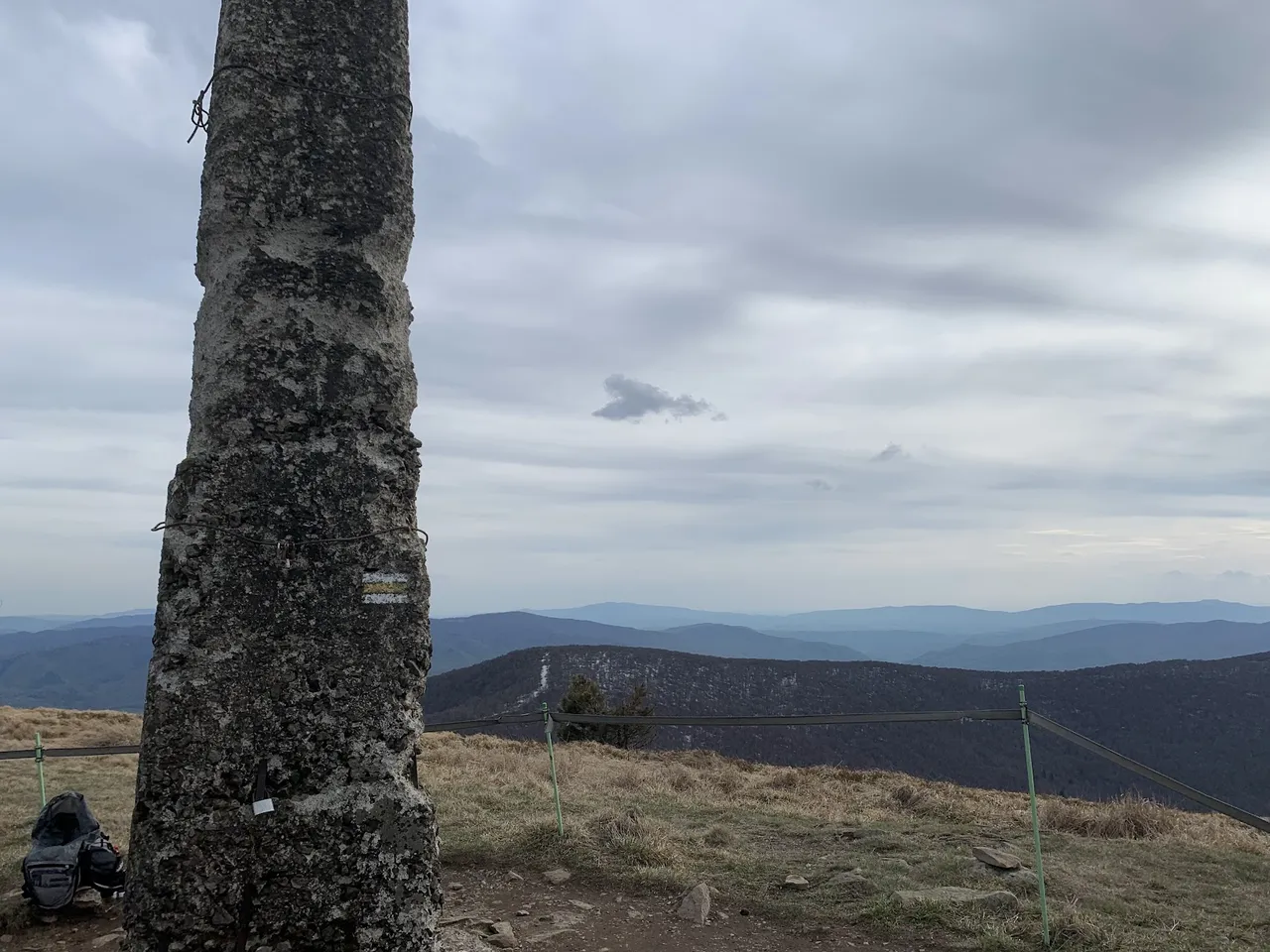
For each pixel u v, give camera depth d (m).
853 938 5.86
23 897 6.01
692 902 6.29
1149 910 6.54
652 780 13.52
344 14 4.12
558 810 7.97
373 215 4.09
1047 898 6.57
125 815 9.38
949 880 7.04
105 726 20.42
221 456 3.72
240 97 3.90
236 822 3.57
